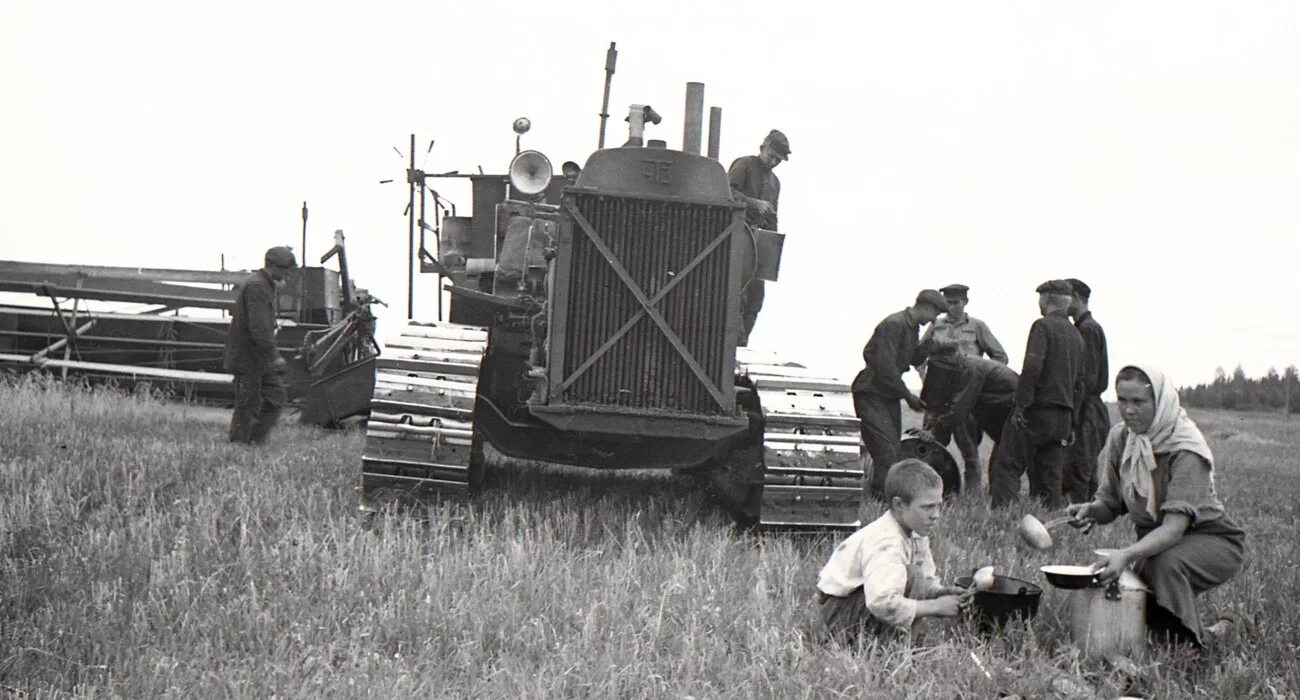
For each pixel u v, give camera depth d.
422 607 5.72
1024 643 5.40
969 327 12.47
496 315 9.10
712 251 7.75
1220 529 5.71
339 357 16.02
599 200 7.66
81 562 6.27
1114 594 5.58
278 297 18.91
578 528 7.85
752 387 8.31
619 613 5.73
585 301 7.68
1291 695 4.98
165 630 5.32
